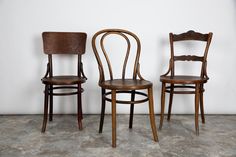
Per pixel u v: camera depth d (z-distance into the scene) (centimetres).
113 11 276
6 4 272
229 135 219
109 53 281
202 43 280
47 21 276
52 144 197
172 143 200
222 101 289
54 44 251
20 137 212
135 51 281
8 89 285
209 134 221
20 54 280
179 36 254
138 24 278
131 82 206
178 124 250
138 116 280
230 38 280
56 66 283
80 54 254
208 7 276
